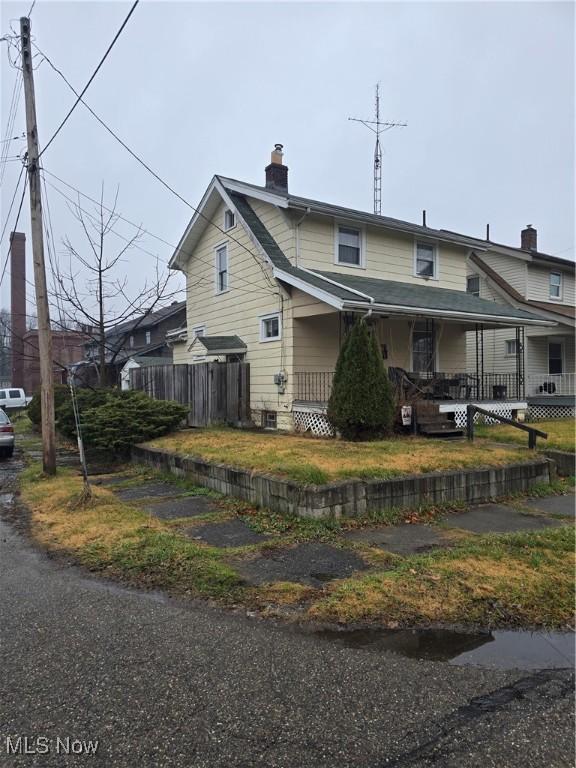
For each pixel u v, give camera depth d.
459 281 16.33
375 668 2.95
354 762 2.21
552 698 2.67
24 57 8.73
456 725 2.45
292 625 3.47
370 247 14.12
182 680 2.82
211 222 15.96
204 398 13.59
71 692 2.71
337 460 7.08
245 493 6.75
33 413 18.16
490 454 7.85
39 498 7.30
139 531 5.51
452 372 15.44
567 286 21.06
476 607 3.67
